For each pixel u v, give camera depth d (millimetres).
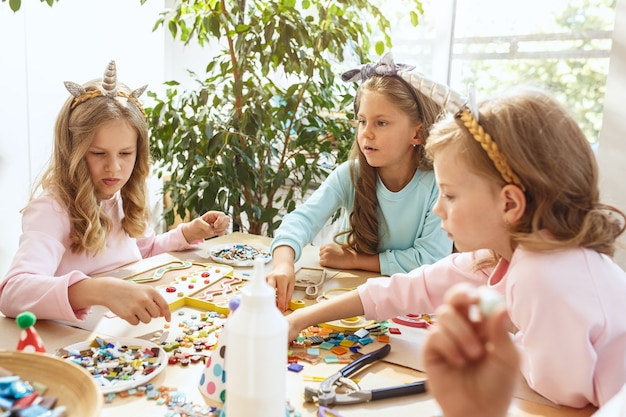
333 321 970
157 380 747
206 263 1309
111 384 710
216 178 1926
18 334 894
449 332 453
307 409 693
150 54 2469
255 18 1940
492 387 445
